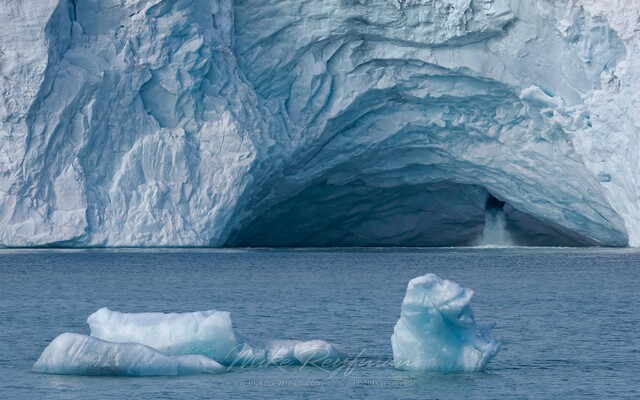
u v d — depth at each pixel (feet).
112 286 483.10
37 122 652.07
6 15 648.38
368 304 399.24
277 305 395.75
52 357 236.84
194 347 238.89
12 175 646.74
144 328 239.71
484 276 558.15
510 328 328.70
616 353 276.00
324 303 403.13
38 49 647.56
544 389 226.38
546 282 520.01
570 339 303.07
